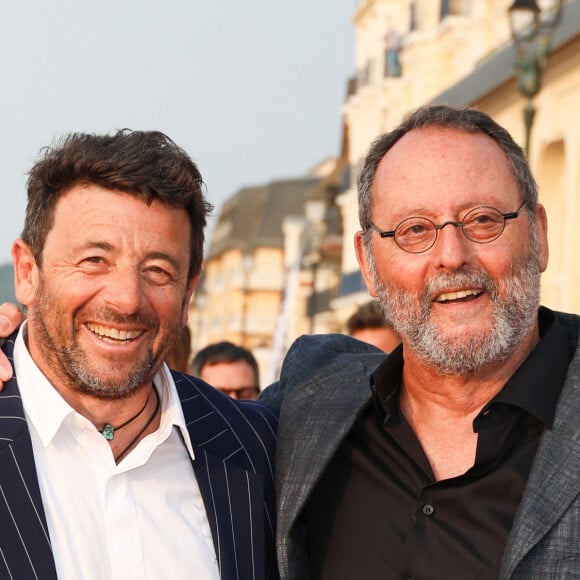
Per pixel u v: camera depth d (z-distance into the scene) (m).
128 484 4.26
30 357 4.26
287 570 4.39
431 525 4.21
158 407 4.42
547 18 14.95
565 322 4.56
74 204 4.11
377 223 4.40
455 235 4.22
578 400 4.16
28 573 3.91
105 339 4.12
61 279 4.10
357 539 4.34
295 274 33.12
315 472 4.45
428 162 4.29
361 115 36.12
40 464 4.15
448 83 27.64
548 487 4.02
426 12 28.12
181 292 4.23
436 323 4.24
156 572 4.16
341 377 4.78
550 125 17.89
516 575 3.96
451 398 4.32
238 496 4.44
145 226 4.11
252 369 8.37
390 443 4.43
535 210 4.40
